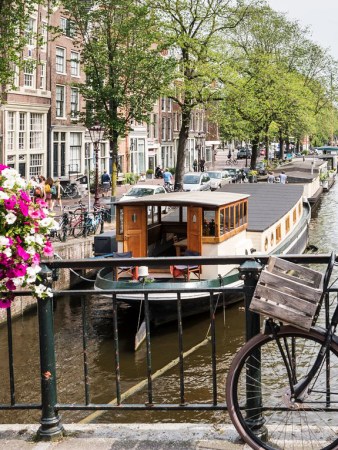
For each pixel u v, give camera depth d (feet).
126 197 93.09
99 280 47.98
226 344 44.06
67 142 120.37
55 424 13.15
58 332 47.78
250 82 122.01
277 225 65.87
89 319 50.90
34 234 11.68
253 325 12.41
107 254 60.39
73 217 72.49
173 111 192.13
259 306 10.77
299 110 141.18
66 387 36.29
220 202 48.44
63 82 117.19
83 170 126.31
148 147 173.17
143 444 12.61
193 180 120.88
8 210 11.50
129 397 34.30
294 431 13.37
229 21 106.52
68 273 59.77
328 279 11.12
